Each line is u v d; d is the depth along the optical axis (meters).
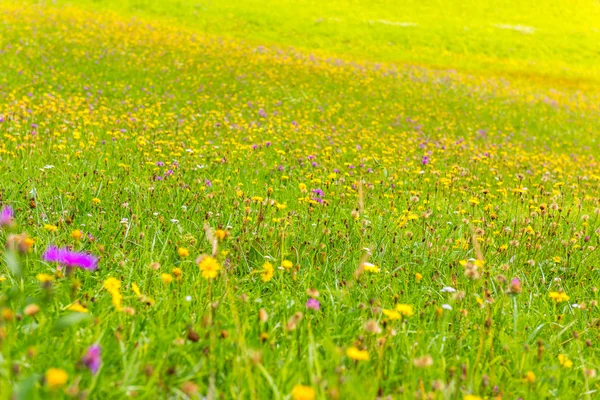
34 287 3.08
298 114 15.30
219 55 23.84
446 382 2.71
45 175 6.08
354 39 39.78
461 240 5.23
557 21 51.56
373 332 2.68
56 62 17.97
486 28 45.78
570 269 5.11
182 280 3.70
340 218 6.01
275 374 2.62
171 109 13.92
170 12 40.03
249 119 13.93
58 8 33.25
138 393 2.33
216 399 2.38
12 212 4.51
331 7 47.78
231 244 4.59
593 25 51.38
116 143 8.91
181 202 5.72
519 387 2.80
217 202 5.83
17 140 8.18
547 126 19.80
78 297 3.27
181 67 20.16
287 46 33.84
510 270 4.84
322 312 3.45
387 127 15.70
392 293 4.02
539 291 4.57
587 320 4.03
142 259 4.07
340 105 17.86
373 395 2.34
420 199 7.44
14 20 24.91
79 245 3.97
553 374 2.94
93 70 17.66
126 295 3.48
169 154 8.48
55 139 8.57
